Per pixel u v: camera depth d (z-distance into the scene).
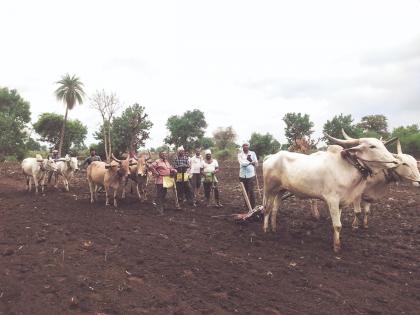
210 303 5.63
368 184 9.42
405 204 12.94
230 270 6.83
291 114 31.84
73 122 56.91
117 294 5.91
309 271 6.81
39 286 6.18
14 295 5.89
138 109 41.94
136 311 5.39
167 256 7.53
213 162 12.95
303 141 26.27
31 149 61.69
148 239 8.70
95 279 6.44
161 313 5.34
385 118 46.44
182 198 13.70
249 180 11.59
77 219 10.66
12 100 51.84
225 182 20.59
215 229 9.70
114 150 41.25
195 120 48.47
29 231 9.38
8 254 7.69
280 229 9.64
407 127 35.72
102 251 7.83
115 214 11.38
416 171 9.20
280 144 38.16
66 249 7.98
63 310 5.45
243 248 8.10
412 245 8.33
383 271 6.84
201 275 6.61
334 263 7.12
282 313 5.36
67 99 48.41
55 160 16.83
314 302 5.67
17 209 12.22
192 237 8.94
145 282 6.35
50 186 18.64
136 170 13.69
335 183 7.77
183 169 13.15
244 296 5.84
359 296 5.87
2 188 18.34
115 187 12.71
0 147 47.75
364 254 7.68
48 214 11.34
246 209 12.44
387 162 7.38
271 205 9.30
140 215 11.37
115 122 41.22
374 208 12.24
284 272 6.75
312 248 8.09
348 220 10.60
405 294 5.96
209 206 13.02
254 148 37.16
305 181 8.13
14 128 49.72
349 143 7.80
